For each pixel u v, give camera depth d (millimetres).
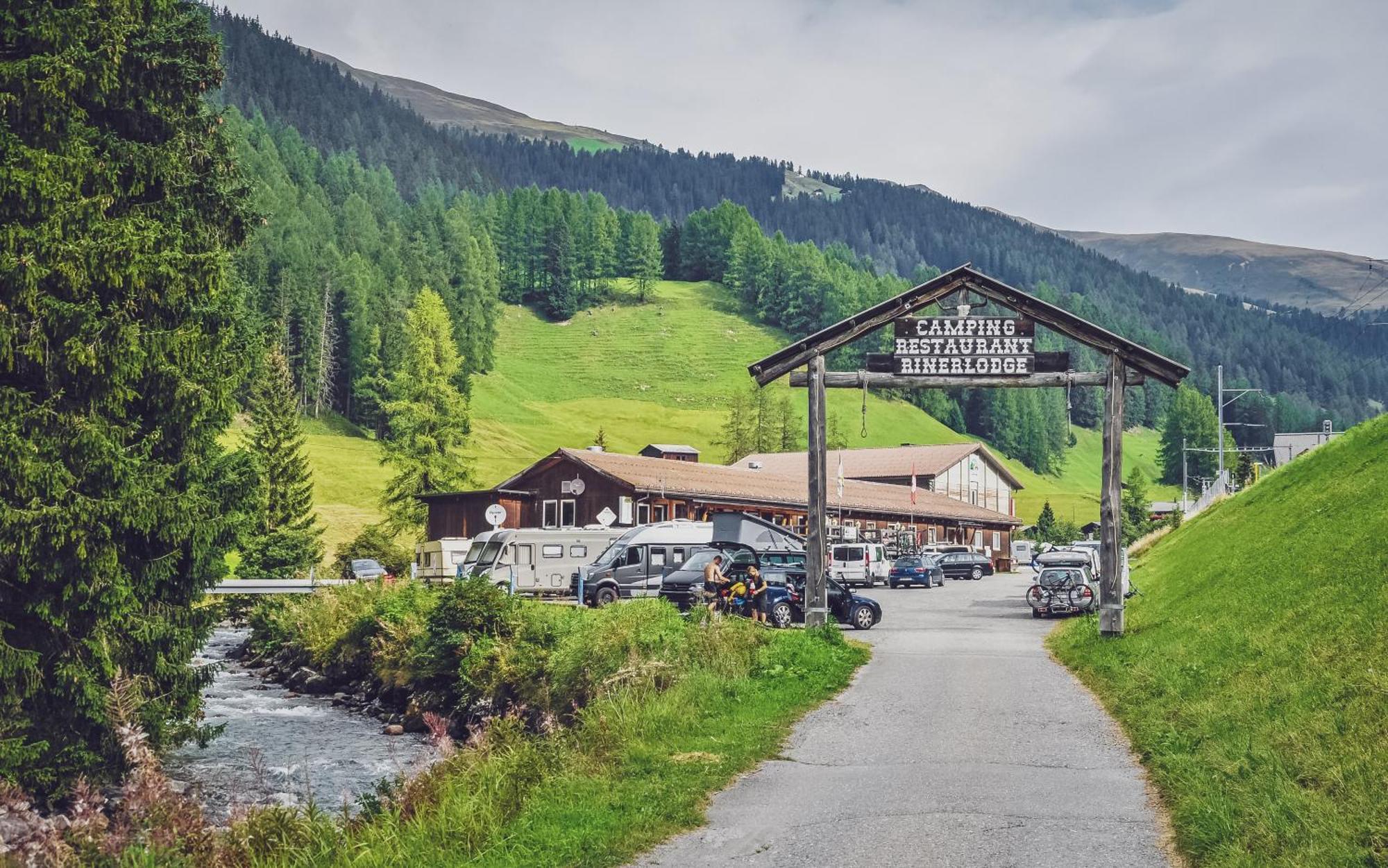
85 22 19734
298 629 36656
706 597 31047
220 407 21500
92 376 19219
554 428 180250
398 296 174875
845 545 56281
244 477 22047
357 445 139750
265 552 66375
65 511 18328
